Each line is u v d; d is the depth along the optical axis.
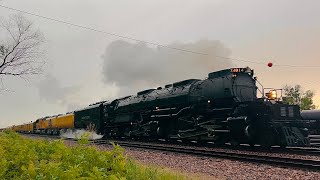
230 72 20.33
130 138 30.28
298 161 11.65
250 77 20.52
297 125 17.31
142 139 28.67
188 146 20.33
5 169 3.50
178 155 14.74
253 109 17.38
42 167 3.23
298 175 9.39
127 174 3.85
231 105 19.41
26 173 3.18
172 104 23.77
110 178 3.14
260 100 18.11
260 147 17.95
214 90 20.34
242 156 13.71
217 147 19.02
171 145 21.53
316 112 29.08
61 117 50.03
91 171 3.58
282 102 18.11
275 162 11.40
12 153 4.11
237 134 17.69
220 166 11.39
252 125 17.33
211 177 9.52
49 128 56.62
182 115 23.05
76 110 43.94
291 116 17.69
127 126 31.12
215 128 19.42
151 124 25.86
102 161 3.81
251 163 11.73
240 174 9.84
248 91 20.12
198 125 20.59
